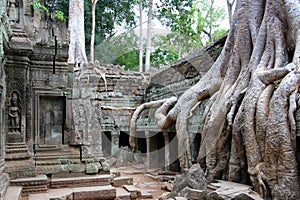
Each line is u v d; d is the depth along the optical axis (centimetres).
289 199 744
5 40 767
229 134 985
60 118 944
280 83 843
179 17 2209
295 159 769
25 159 858
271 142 789
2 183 700
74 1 1977
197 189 900
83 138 941
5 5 733
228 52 1164
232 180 928
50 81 934
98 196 828
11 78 866
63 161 905
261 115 834
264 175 799
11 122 860
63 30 946
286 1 999
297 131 783
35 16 962
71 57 1873
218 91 1116
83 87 977
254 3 1109
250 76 995
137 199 938
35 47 906
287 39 995
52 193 801
